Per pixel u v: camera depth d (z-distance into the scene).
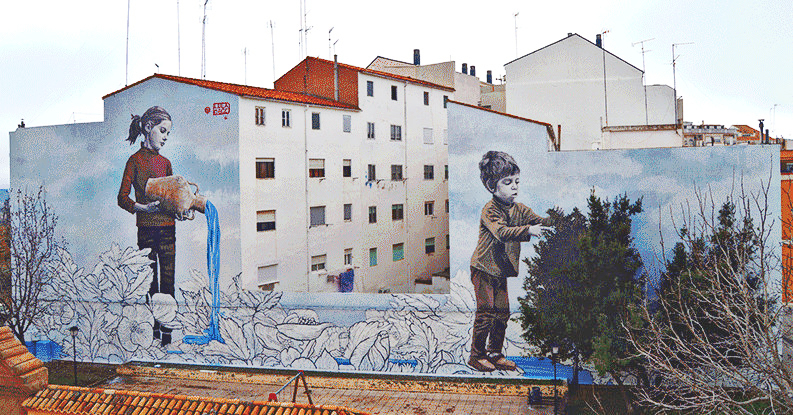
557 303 30.83
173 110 39.03
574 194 32.62
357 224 46.25
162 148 39.34
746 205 30.69
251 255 38.53
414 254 51.06
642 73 47.38
